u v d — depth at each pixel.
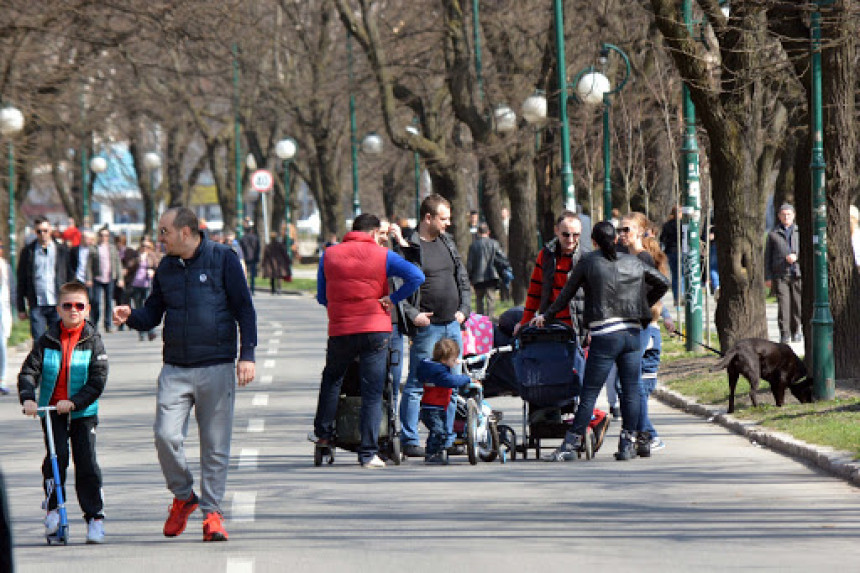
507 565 23.06
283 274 151.88
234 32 104.38
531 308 38.22
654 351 38.34
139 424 46.94
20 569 23.64
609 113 86.69
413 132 118.00
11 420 49.03
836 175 49.34
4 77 101.44
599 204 107.19
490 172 117.44
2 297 59.59
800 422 40.12
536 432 37.44
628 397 36.59
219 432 26.20
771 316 89.12
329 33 158.12
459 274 38.19
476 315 39.53
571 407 37.91
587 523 27.02
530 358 36.41
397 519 27.84
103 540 26.23
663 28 54.22
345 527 26.98
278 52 166.25
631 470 34.62
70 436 26.45
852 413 40.91
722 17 53.69
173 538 26.42
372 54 112.75
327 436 36.28
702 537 25.38
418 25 119.81
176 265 26.27
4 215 111.75
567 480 33.06
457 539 25.47
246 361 26.38
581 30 101.44
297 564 23.47
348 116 167.00
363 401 35.91
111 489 33.06
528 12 107.25
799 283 69.25
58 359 26.23
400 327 37.47
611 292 36.06
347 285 35.62
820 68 45.25
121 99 145.62
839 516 27.41
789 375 44.38
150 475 35.34
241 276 26.42
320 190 190.88
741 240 56.31
